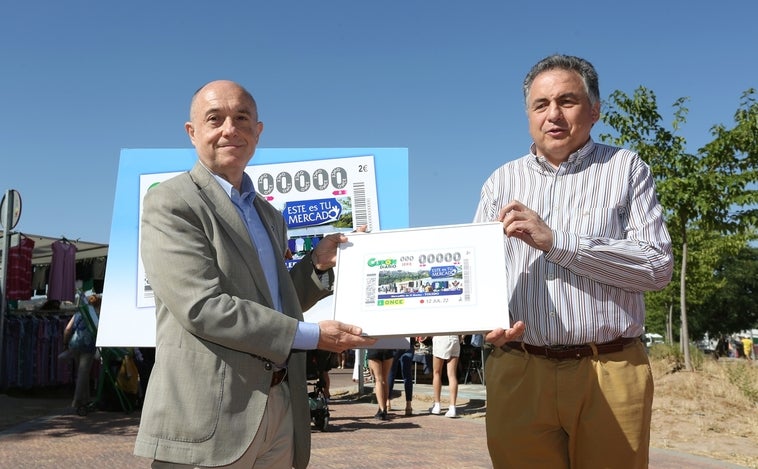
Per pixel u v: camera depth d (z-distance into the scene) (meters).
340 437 7.23
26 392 12.16
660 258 2.61
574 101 2.77
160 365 2.29
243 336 2.21
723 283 24.28
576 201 2.78
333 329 2.39
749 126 11.27
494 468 2.94
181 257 2.25
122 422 8.25
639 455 2.62
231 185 2.57
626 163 2.77
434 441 7.01
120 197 4.61
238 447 2.22
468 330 2.42
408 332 2.47
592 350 2.66
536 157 2.93
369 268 2.62
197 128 2.57
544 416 2.72
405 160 4.74
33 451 6.04
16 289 11.61
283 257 2.70
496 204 3.03
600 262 2.54
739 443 6.82
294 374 2.53
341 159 4.75
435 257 2.55
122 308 4.45
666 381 10.18
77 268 13.40
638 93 12.07
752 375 10.44
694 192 11.61
